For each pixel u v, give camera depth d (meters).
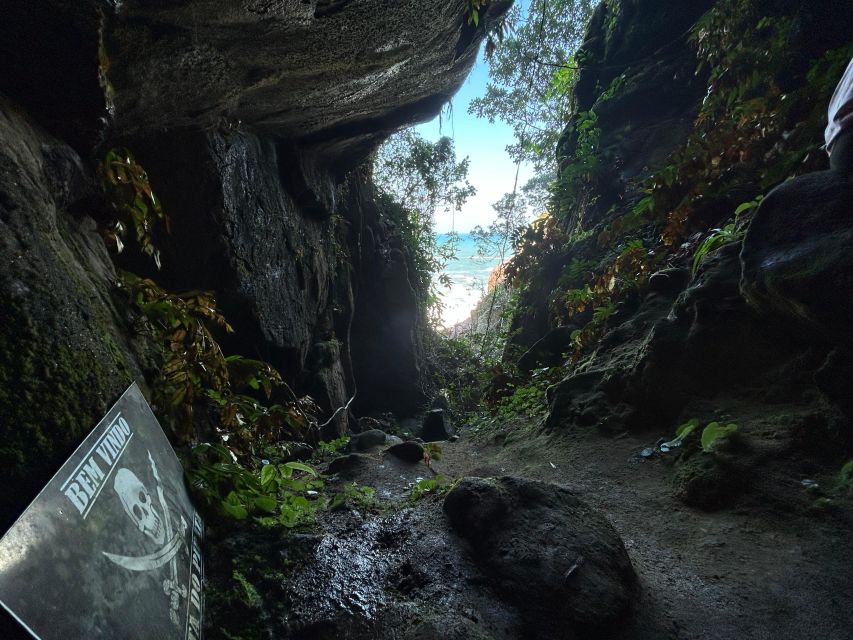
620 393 4.23
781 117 4.94
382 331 11.88
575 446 4.06
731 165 5.35
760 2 5.88
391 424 10.84
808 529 2.42
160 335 2.62
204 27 3.02
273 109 5.08
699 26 6.65
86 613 1.08
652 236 6.37
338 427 7.55
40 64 2.11
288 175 6.60
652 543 2.59
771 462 2.84
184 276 4.64
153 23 2.72
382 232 12.33
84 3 2.05
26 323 1.49
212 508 2.08
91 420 1.51
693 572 2.27
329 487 3.42
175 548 1.59
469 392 12.11
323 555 2.08
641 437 3.82
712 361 3.68
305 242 7.09
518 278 9.50
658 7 9.20
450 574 2.01
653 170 7.08
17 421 1.30
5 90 2.11
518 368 7.50
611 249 7.04
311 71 4.43
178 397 2.29
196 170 4.43
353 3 3.67
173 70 3.27
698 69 6.79
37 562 1.02
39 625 0.95
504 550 2.08
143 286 2.51
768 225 3.13
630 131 8.90
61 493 1.19
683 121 8.23
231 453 2.39
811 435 2.86
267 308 5.64
